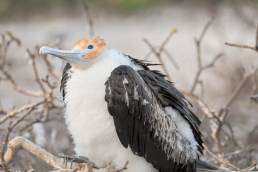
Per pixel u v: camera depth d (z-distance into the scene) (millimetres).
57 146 12875
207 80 18875
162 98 9297
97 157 9281
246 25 21844
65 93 9461
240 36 22359
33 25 28969
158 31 27125
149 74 9422
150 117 9156
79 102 9070
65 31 23609
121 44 25328
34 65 11688
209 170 9719
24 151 11562
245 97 15164
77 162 9141
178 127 9359
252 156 11906
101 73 9125
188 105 10617
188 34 25734
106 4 30609
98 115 9031
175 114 9359
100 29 27922
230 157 11508
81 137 9203
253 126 13766
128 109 9023
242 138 13281
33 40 25438
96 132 9070
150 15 29672
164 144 9289
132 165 9320
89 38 9391
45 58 12242
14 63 20156
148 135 9203
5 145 9859
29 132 12023
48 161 9398
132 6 30375
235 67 17109
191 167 9477
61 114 12633
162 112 9234
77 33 26109
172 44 24484
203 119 11992
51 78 14422
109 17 29750
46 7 30625
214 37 23719
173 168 9438
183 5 29672
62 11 30359
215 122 11703
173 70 20688
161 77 9594
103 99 9031
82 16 29438
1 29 28641
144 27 28000
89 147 9211
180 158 9391
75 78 9250
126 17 29672
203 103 11859
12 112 11078
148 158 9297
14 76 19969
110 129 9070
